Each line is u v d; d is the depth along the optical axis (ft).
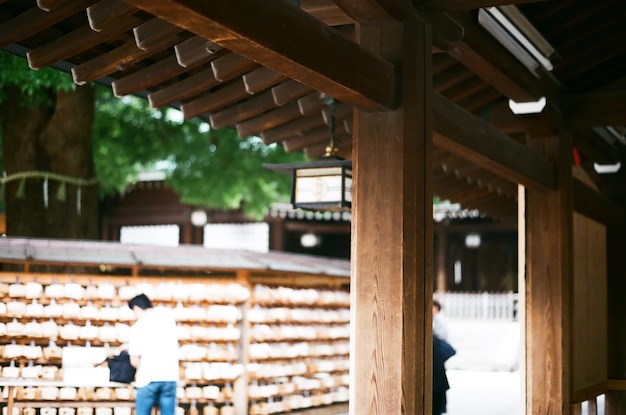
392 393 12.93
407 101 13.48
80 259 28.25
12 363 28.35
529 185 20.52
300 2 15.29
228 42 10.14
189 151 50.08
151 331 24.31
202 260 30.63
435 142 15.55
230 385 30.94
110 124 48.14
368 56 12.73
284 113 19.90
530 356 21.43
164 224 82.58
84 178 38.19
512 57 17.95
